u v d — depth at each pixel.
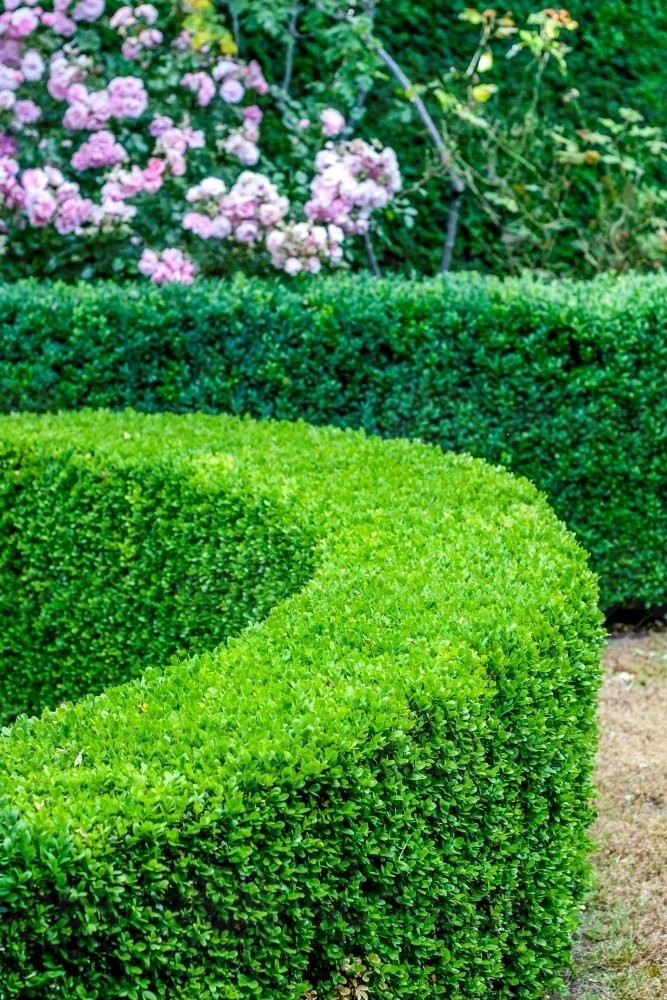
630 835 3.71
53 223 6.36
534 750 2.63
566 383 5.39
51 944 1.84
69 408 5.57
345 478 4.00
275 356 5.52
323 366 5.53
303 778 2.07
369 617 2.78
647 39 8.31
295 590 3.52
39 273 6.52
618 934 3.24
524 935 2.73
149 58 6.62
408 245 7.74
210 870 1.95
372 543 3.30
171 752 2.10
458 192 7.50
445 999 2.47
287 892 2.06
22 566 4.56
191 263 6.17
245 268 6.31
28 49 6.52
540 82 8.03
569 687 2.82
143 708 2.34
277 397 5.58
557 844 2.80
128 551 4.24
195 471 4.11
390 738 2.22
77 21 7.05
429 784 2.34
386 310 5.49
